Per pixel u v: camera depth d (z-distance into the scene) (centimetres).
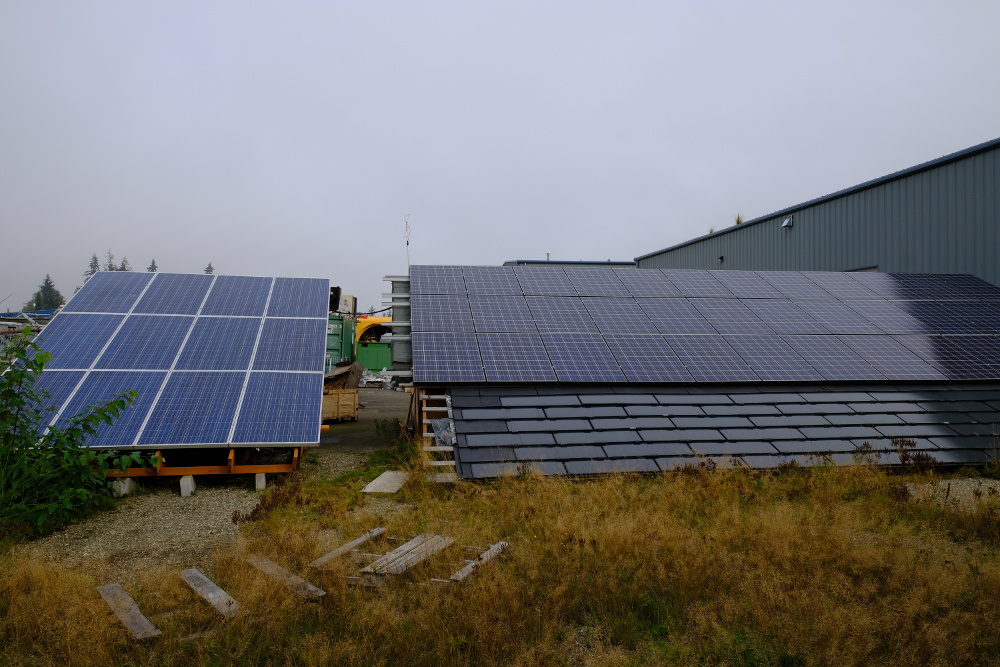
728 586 558
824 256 1898
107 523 732
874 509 745
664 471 877
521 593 529
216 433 852
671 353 1132
